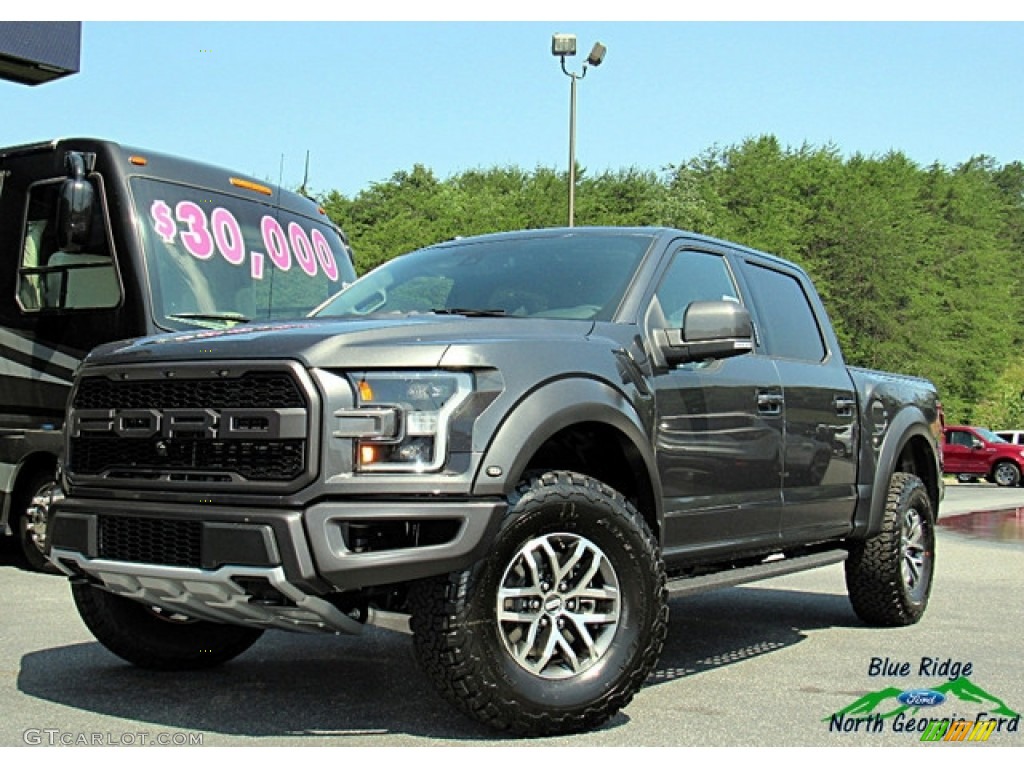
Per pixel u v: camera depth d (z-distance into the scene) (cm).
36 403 849
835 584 910
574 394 433
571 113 2303
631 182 5906
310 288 924
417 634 399
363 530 399
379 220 5591
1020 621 731
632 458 469
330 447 390
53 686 500
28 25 1616
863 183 6050
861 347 5575
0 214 880
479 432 402
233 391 406
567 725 419
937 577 962
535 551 417
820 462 617
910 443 748
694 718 461
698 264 569
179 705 470
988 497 2498
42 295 849
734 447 540
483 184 7656
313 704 472
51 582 823
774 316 623
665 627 445
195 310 827
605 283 516
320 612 395
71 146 844
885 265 5566
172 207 839
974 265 6462
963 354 6072
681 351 501
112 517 425
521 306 514
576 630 427
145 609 514
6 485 868
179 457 416
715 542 532
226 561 390
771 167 6488
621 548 434
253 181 915
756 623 719
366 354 399
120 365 435
